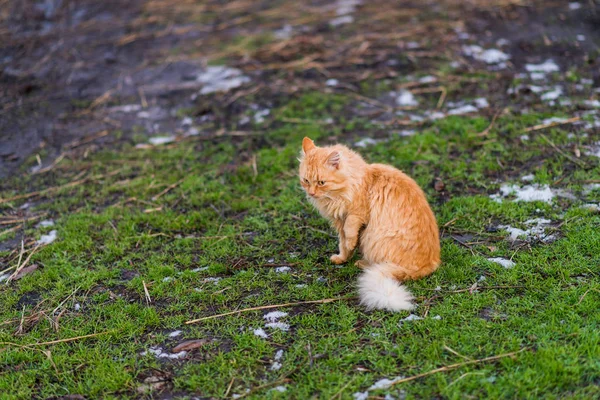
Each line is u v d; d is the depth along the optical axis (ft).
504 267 13.52
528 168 17.92
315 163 13.83
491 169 18.10
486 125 20.44
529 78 23.31
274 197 17.98
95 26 31.50
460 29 27.71
